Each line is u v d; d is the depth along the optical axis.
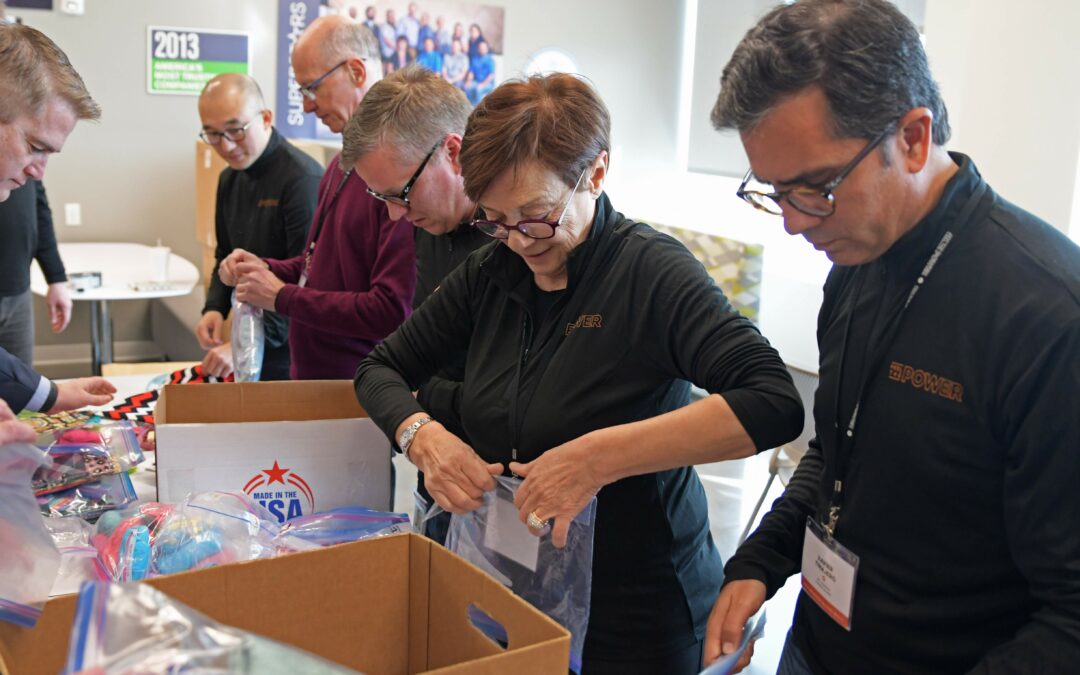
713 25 5.96
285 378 2.74
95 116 1.65
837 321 1.20
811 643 1.24
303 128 6.02
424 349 1.55
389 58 6.11
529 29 6.44
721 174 6.05
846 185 0.96
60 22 5.39
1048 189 2.85
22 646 0.94
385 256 2.02
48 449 1.62
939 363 1.02
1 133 1.49
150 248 5.57
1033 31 2.82
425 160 1.61
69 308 3.65
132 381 2.65
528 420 1.33
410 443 1.37
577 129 1.21
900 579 1.08
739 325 1.21
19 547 1.07
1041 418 0.91
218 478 1.53
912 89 0.95
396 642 1.12
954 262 1.02
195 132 5.80
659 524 1.32
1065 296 0.92
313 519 1.46
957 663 1.06
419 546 1.10
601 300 1.30
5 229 3.22
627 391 1.29
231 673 0.66
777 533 1.30
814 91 0.93
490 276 1.40
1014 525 0.95
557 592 1.25
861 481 1.12
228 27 5.74
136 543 1.27
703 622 1.39
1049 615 0.92
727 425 1.13
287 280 2.52
